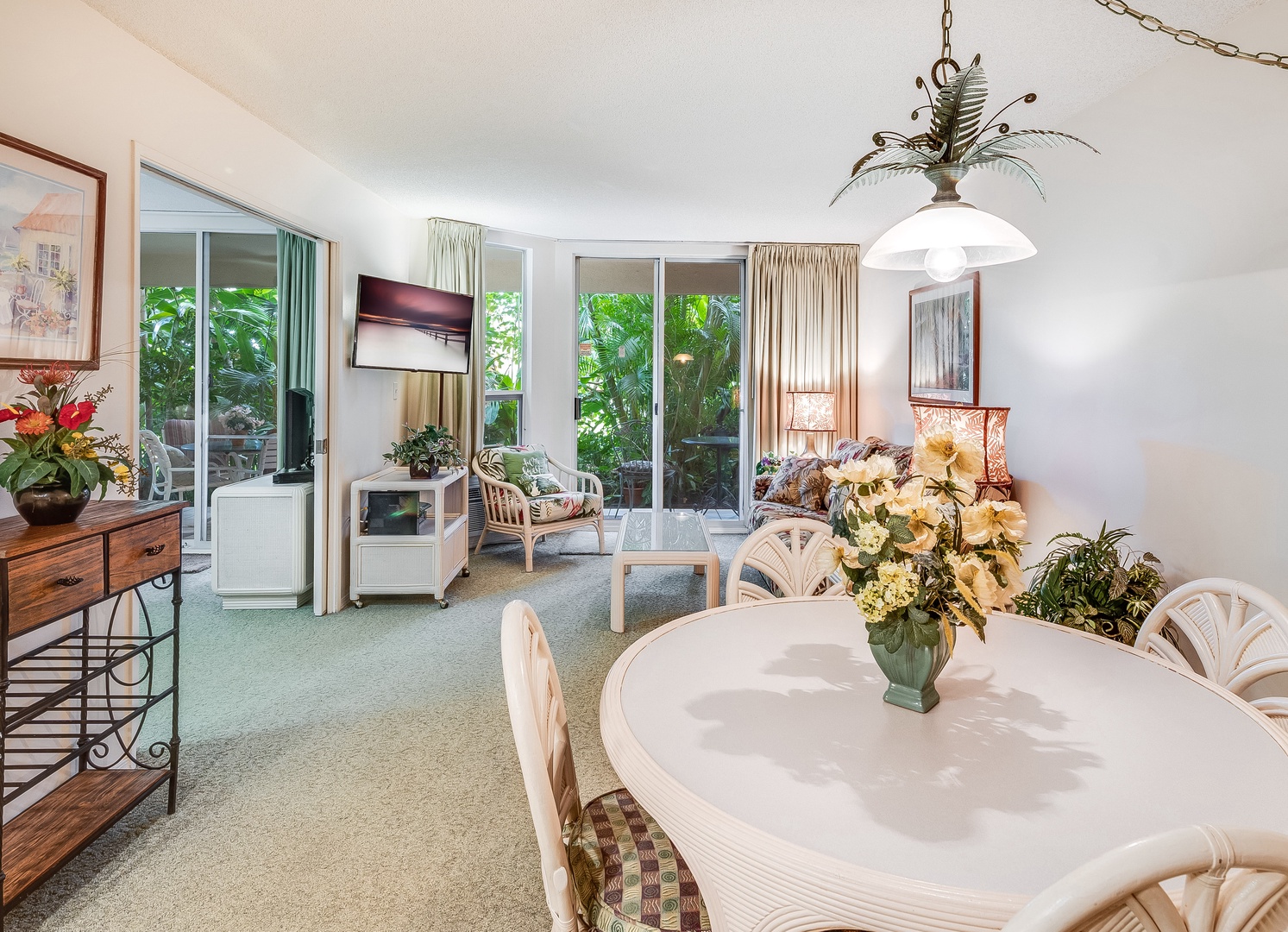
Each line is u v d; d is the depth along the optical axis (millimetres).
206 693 2887
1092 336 2973
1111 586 2475
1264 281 2184
